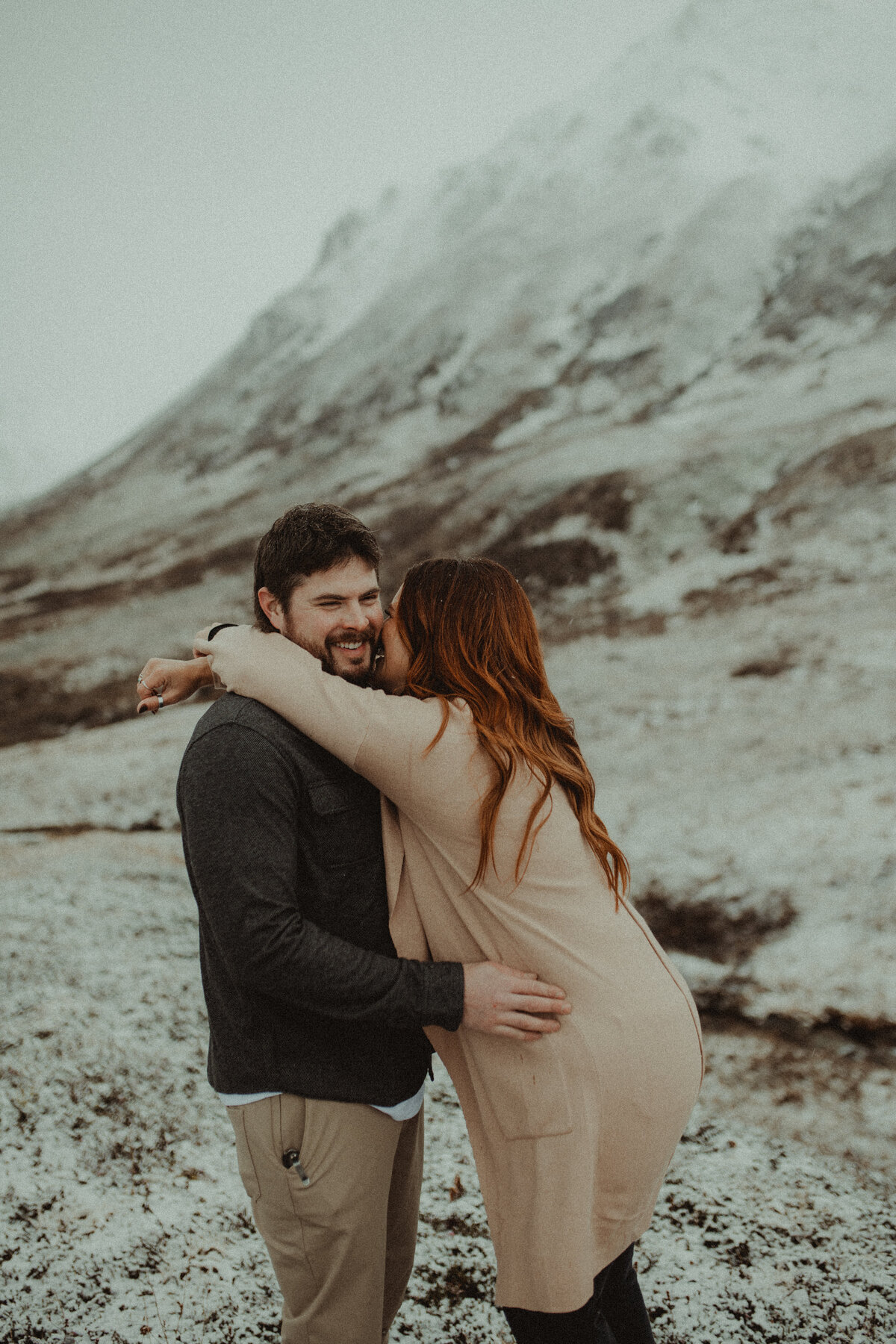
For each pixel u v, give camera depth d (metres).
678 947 4.95
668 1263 2.36
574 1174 1.52
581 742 9.13
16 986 4.07
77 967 4.32
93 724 15.43
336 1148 1.55
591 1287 1.53
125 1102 3.11
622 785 7.75
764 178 51.53
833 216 45.44
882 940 4.62
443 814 1.55
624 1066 1.53
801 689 9.45
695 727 8.98
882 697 8.67
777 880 5.50
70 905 5.37
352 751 1.51
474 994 1.51
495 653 1.67
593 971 1.56
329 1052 1.56
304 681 1.53
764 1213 2.57
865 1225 2.52
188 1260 2.35
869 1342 2.09
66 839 7.58
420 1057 1.70
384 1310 1.88
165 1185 2.67
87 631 24.75
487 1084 1.59
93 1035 3.58
